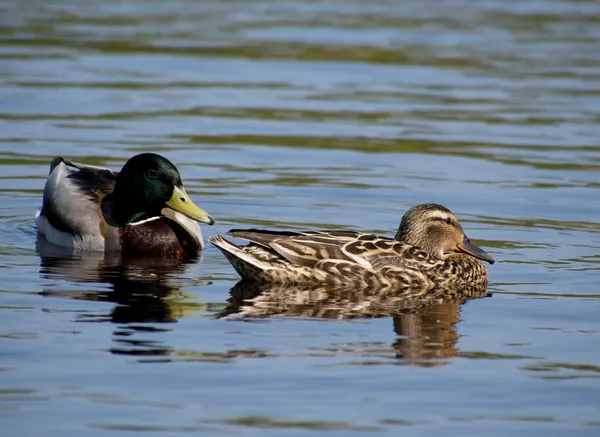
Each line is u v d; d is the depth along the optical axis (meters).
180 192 15.89
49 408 9.49
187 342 11.20
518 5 38.22
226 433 9.07
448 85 27.09
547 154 21.25
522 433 9.23
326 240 13.95
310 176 19.59
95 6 36.88
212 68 28.36
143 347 11.02
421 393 10.02
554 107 25.08
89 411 9.45
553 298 13.27
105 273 14.26
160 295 13.03
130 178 15.75
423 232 14.68
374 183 19.22
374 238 14.24
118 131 22.31
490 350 11.24
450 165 20.45
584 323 12.22
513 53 30.44
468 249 14.53
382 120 23.83
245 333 11.56
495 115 24.34
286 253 13.64
